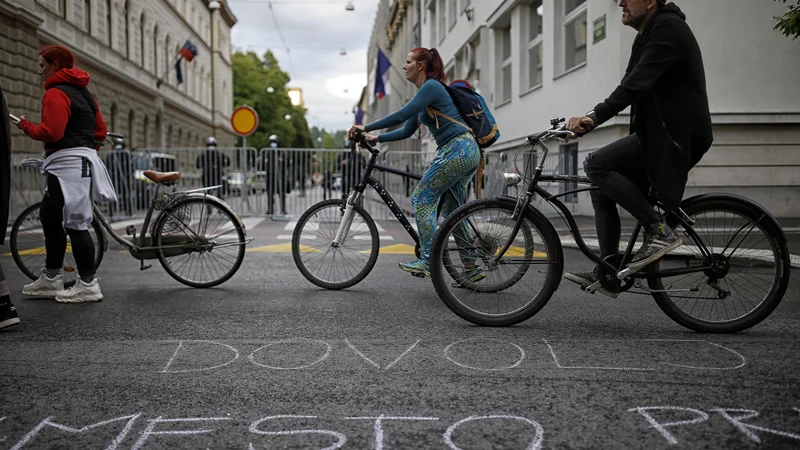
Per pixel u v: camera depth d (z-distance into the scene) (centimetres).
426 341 390
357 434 253
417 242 564
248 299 533
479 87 2175
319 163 1492
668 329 417
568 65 1510
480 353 363
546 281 425
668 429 255
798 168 1255
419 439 248
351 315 468
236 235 588
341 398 293
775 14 1212
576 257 788
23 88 1917
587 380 314
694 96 375
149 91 3541
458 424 262
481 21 2131
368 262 577
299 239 582
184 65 4484
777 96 1224
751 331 409
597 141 1333
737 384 306
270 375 327
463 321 446
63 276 548
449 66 2642
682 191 378
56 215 514
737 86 1219
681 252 398
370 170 567
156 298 540
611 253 412
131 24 3266
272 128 7294
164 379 322
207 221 584
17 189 1390
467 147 514
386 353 365
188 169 1516
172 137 4159
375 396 295
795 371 326
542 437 249
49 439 251
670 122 375
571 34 1491
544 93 1603
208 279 592
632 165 395
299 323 442
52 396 298
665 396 291
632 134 402
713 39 1209
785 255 396
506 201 425
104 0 2844
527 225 426
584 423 262
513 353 362
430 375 325
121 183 1426
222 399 293
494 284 432
